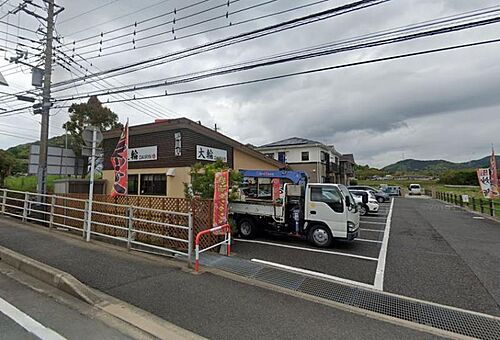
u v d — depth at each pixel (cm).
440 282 527
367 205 1622
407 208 1997
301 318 361
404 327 348
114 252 629
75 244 684
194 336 315
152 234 632
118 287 443
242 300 409
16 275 488
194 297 414
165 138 1290
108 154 1453
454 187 4284
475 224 1242
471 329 361
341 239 784
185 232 719
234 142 1540
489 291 485
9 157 1861
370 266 623
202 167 894
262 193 1281
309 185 827
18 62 1093
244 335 318
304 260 659
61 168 1523
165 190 1272
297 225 841
